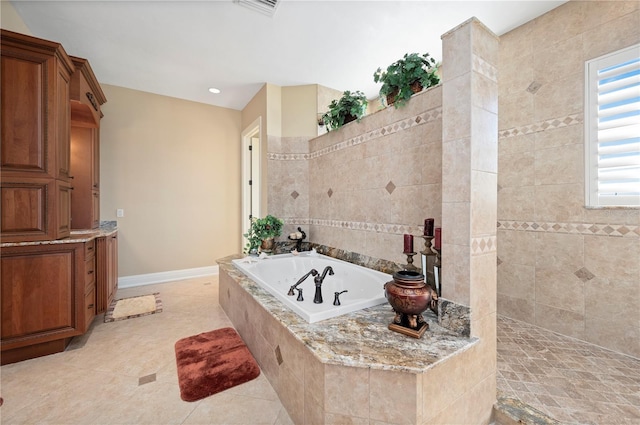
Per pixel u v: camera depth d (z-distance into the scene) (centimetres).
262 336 176
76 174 291
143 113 358
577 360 173
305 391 126
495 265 137
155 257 370
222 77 316
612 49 180
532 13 209
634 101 174
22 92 180
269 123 326
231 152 423
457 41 130
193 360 185
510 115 232
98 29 229
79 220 291
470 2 198
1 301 174
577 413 128
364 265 246
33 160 183
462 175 127
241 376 169
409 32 232
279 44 250
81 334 205
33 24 220
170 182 378
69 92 218
